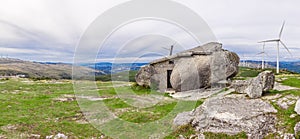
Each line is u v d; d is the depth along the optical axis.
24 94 17.34
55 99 15.85
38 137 9.33
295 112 10.34
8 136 9.20
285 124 9.73
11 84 22.81
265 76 13.56
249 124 9.69
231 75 18.08
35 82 25.30
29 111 12.80
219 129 9.83
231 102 12.15
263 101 12.20
